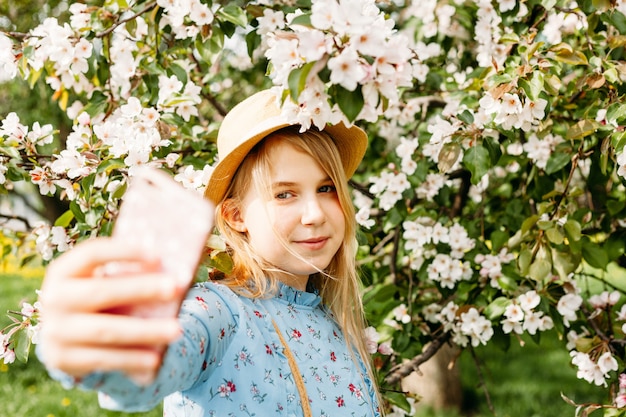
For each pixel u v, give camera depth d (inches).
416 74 96.6
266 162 53.4
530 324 80.9
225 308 47.9
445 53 114.3
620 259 99.2
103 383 27.8
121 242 26.0
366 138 61.4
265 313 52.1
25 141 72.7
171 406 47.9
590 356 78.7
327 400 51.7
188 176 65.9
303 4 85.8
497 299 81.5
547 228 75.2
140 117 71.6
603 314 86.1
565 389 194.1
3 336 69.1
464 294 86.4
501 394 191.0
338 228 55.6
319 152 53.8
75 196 72.4
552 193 80.0
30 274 348.8
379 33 42.3
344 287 61.3
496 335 85.9
